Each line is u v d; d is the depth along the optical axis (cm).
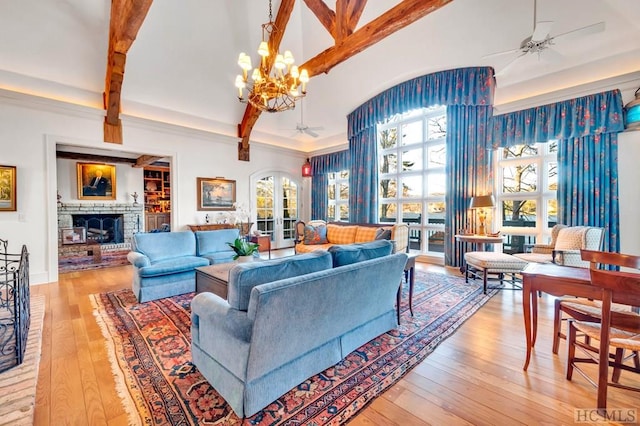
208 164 616
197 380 182
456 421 149
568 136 398
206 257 415
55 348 223
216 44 488
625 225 364
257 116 613
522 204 475
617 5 310
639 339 159
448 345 232
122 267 521
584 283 172
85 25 389
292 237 800
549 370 196
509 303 330
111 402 161
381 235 427
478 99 470
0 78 387
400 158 625
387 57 492
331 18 432
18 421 145
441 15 393
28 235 407
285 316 150
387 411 157
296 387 176
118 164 804
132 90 490
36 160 413
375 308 227
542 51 323
